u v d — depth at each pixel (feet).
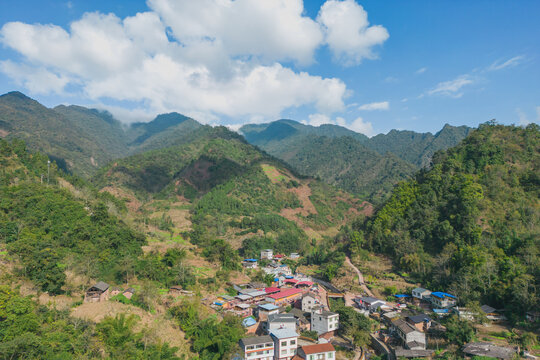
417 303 311.47
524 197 375.45
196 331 220.23
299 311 293.84
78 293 238.68
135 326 212.02
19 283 212.02
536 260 287.89
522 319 251.60
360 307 310.45
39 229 286.46
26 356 141.69
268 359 217.97
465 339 227.40
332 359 220.43
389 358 225.76
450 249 341.21
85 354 161.89
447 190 422.00
